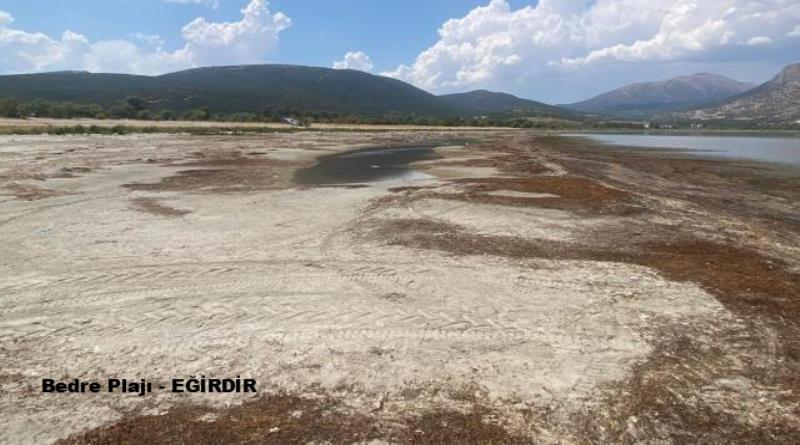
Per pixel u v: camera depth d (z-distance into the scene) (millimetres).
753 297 9227
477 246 12602
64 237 12984
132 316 8266
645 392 6203
